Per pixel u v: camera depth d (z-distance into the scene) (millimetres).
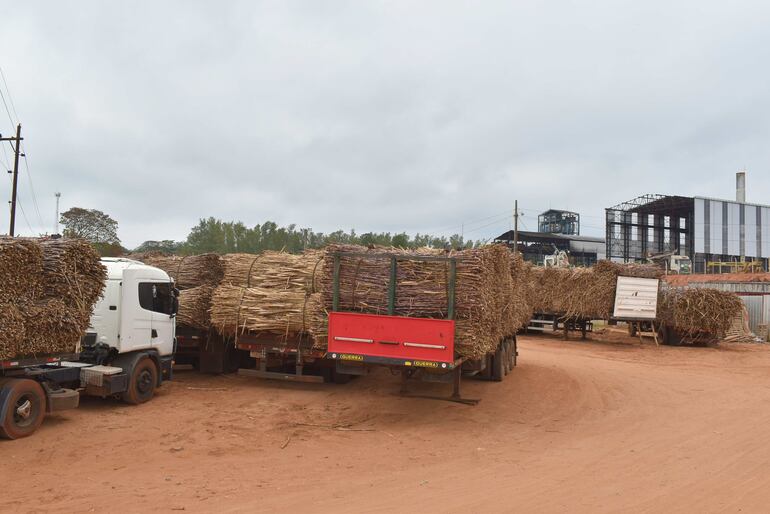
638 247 70250
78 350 8820
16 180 29141
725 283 36031
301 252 13445
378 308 9375
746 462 7289
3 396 7598
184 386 12328
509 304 13000
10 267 7535
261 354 12492
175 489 5961
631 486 6238
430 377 9695
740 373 16219
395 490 6031
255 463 7031
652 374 15688
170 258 14859
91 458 7113
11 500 5566
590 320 27031
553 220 79688
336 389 12352
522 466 7062
